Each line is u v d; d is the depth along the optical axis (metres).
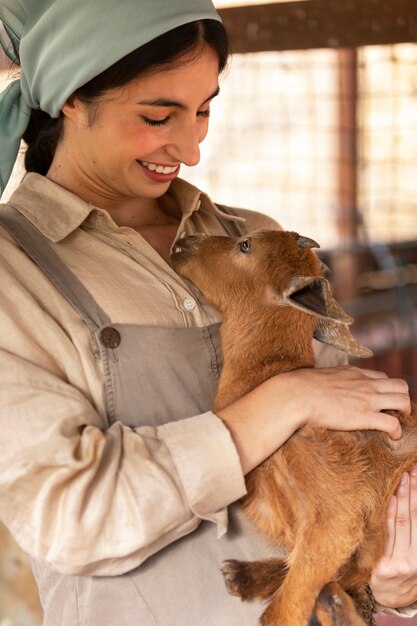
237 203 9.91
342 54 9.18
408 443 2.88
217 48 2.72
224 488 2.43
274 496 2.75
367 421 2.67
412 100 9.20
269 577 2.67
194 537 2.63
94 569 2.42
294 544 2.72
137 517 2.36
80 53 2.64
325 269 3.40
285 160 9.73
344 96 9.25
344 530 2.66
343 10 6.26
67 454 2.34
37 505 2.35
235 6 6.36
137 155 2.76
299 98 9.59
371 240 9.04
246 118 9.80
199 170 9.96
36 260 2.66
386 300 8.42
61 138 2.94
